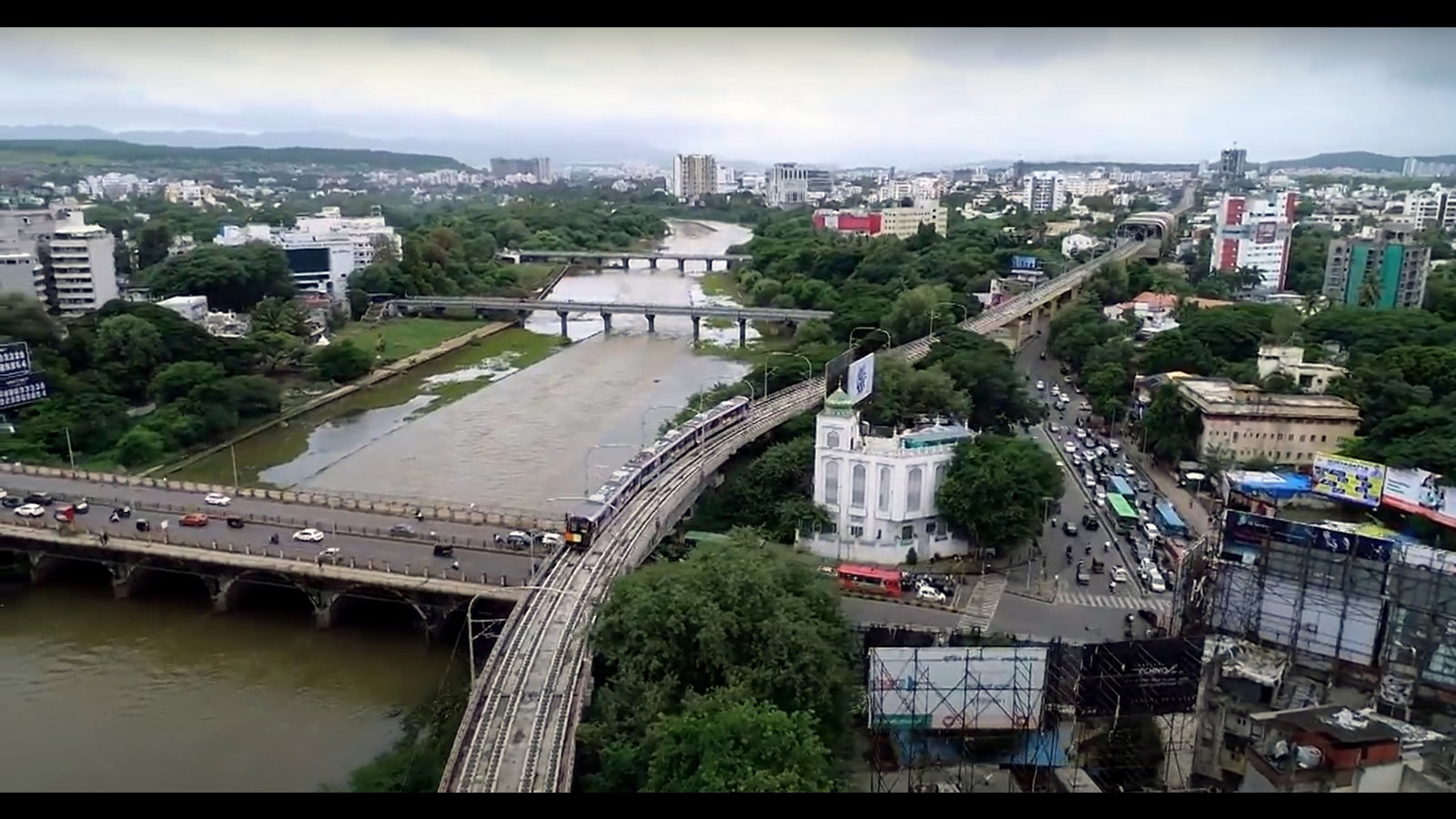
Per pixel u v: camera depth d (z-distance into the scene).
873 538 179.75
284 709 138.88
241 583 171.88
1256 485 196.88
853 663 129.75
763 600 121.44
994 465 177.50
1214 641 133.00
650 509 180.25
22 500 191.62
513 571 161.38
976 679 111.62
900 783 112.19
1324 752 98.69
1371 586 126.81
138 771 122.44
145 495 198.50
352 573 158.50
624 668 116.12
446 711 136.50
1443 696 120.00
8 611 169.12
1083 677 112.50
